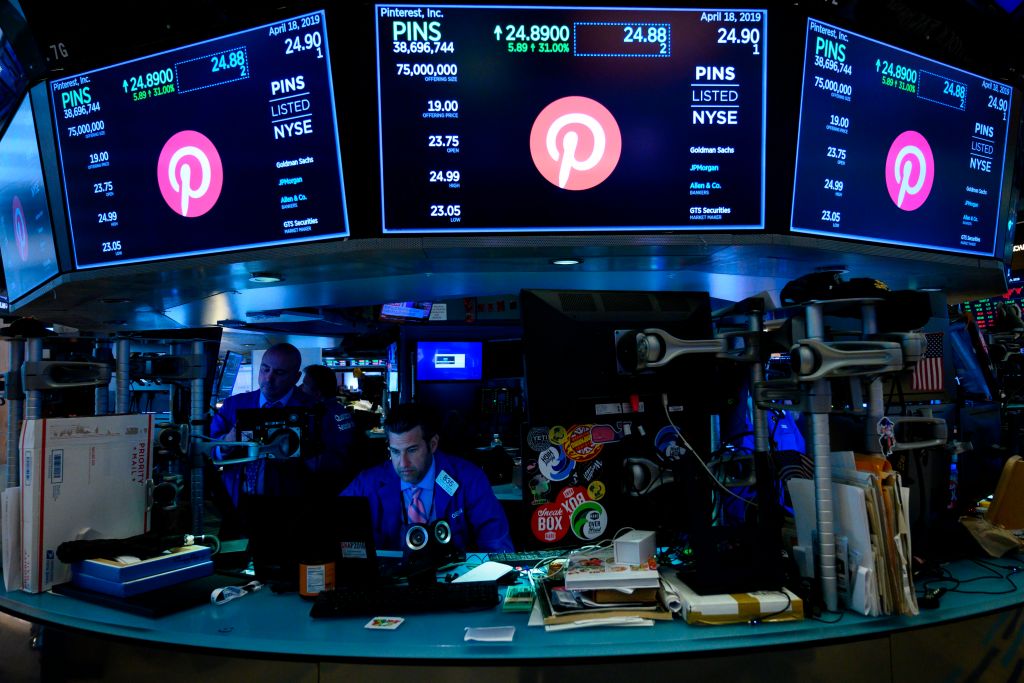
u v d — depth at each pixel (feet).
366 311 16.51
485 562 6.98
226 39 6.93
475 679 4.96
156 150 7.34
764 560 5.68
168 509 7.54
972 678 5.73
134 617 5.83
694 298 7.06
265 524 6.67
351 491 8.64
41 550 6.54
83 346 8.40
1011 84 8.41
